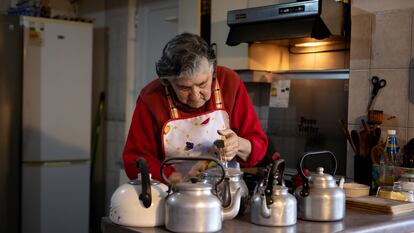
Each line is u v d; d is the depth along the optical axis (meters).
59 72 4.34
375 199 2.02
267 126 3.58
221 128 1.96
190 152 1.93
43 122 4.28
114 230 1.57
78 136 4.46
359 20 2.83
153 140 1.95
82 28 4.45
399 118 2.67
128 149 1.95
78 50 4.43
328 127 3.17
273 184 1.63
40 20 4.23
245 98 2.05
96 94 5.10
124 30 4.71
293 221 1.60
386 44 2.72
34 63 4.22
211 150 1.93
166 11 4.33
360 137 2.73
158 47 4.43
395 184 2.11
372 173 2.55
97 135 4.95
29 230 4.28
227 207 1.60
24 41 4.18
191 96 1.78
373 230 1.65
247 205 1.70
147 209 1.52
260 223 1.58
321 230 1.55
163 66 1.71
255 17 3.01
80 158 4.48
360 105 2.84
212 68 1.74
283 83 3.43
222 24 3.43
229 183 1.63
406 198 2.00
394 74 2.69
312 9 2.73
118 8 4.79
